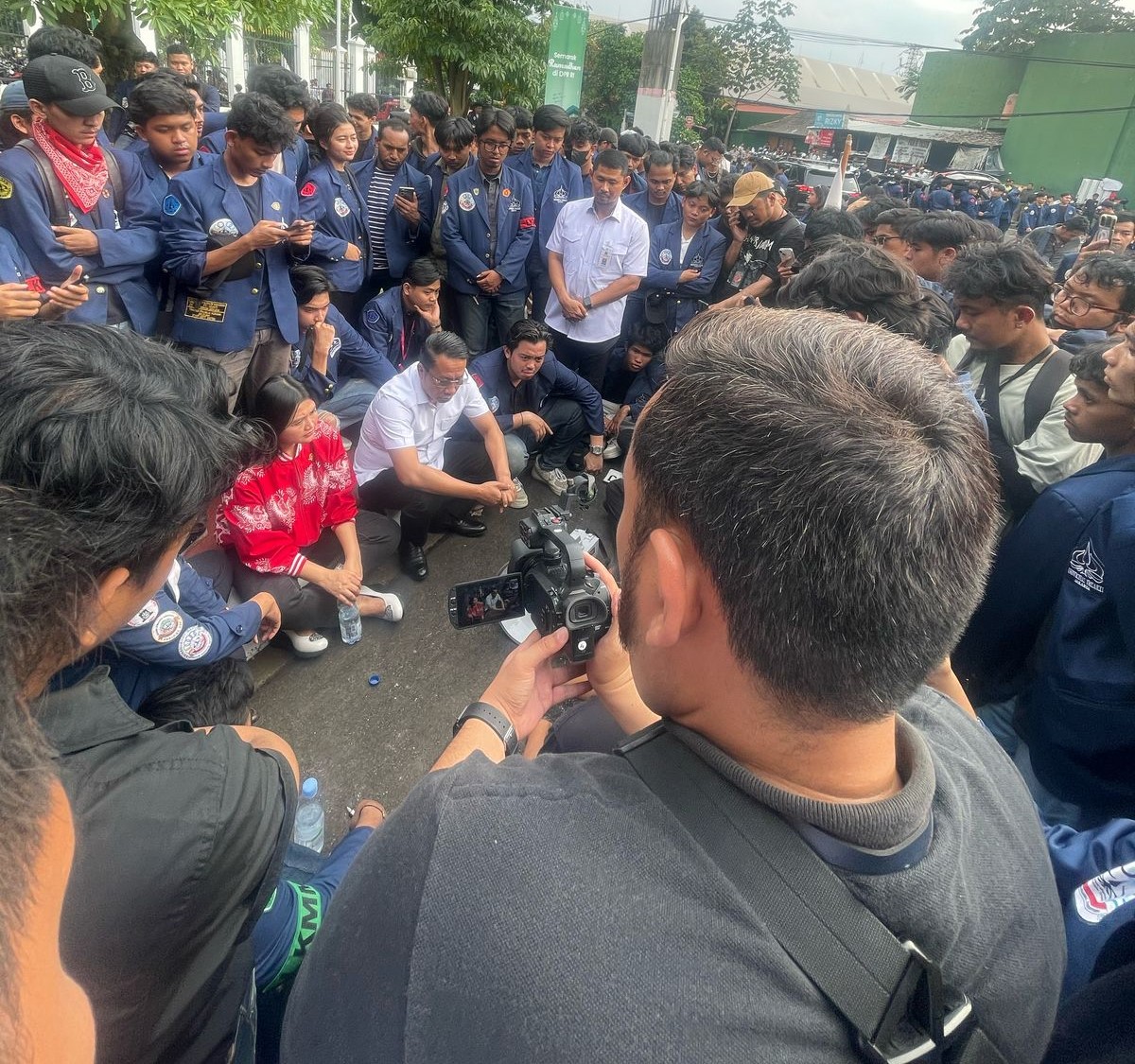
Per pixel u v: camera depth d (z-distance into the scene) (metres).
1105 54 27.84
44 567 0.51
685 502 0.51
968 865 0.53
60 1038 0.38
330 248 3.91
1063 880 0.99
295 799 0.92
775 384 0.51
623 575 0.60
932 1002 0.44
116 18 5.46
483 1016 0.45
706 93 35.53
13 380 0.62
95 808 0.72
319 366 3.51
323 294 3.39
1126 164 26.80
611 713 0.97
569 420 3.97
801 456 0.46
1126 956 0.72
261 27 6.53
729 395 0.50
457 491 3.04
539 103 10.23
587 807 0.51
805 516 0.45
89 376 0.65
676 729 0.55
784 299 1.89
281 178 3.27
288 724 2.42
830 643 0.46
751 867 0.47
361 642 2.80
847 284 1.71
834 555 0.45
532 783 0.53
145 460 0.63
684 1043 0.42
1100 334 2.52
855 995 0.44
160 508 0.65
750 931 0.46
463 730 0.83
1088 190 24.56
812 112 38.00
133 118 3.36
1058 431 1.90
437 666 2.73
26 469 0.59
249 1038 1.08
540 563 1.04
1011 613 1.56
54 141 2.75
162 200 3.25
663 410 0.54
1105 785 1.36
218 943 0.84
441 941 0.48
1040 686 1.46
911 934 0.47
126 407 0.64
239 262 3.11
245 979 0.96
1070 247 7.67
